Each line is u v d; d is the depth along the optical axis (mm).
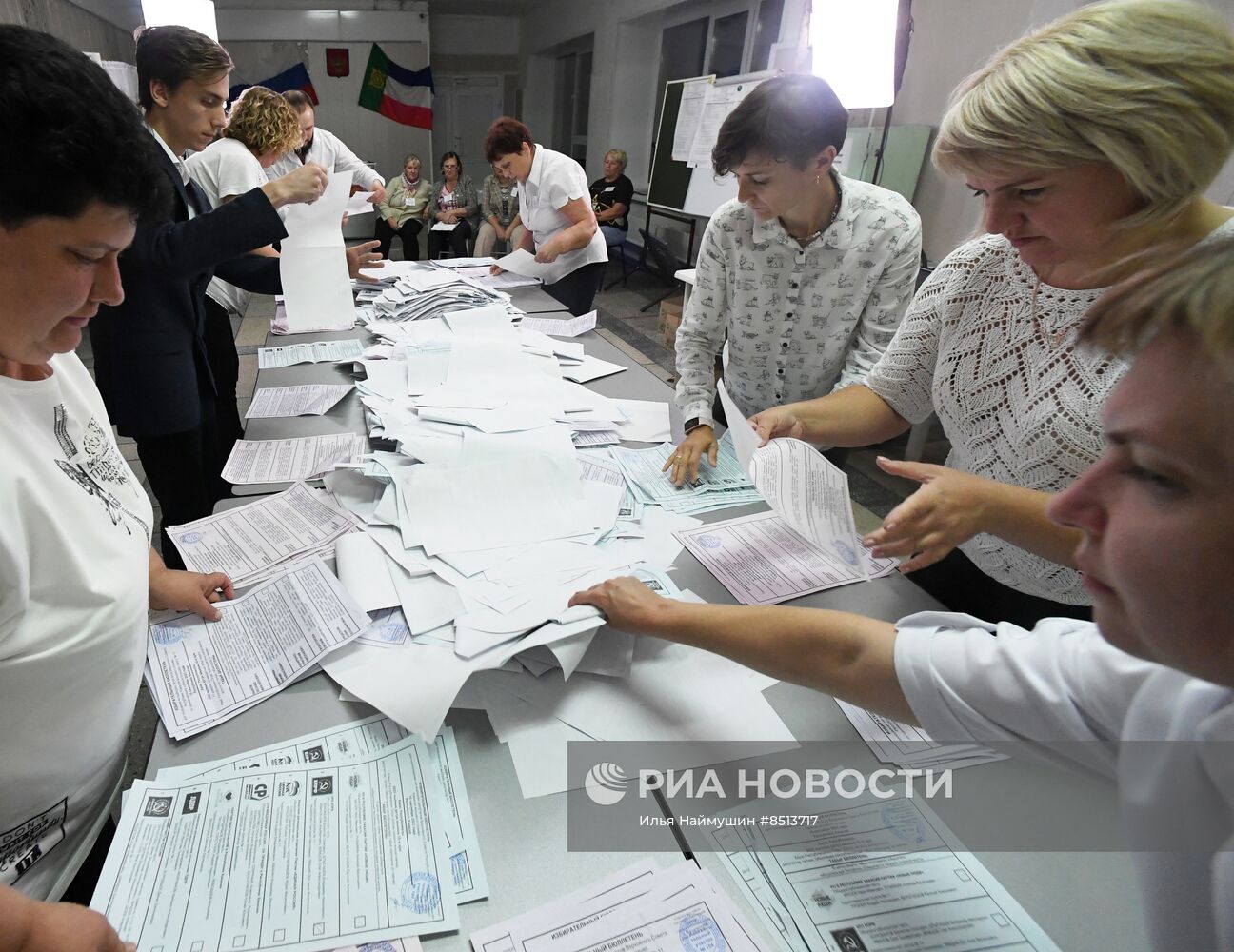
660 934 497
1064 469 823
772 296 1354
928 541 755
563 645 720
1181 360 279
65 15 4980
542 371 1570
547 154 2553
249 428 1322
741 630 662
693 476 1175
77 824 639
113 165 504
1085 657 484
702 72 5578
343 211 1854
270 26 7871
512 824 576
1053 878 547
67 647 553
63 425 623
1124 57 576
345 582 835
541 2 7949
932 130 2939
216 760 616
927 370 1029
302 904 500
